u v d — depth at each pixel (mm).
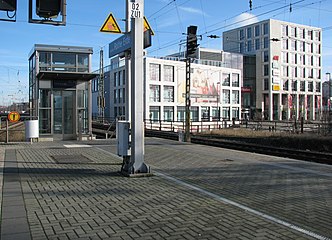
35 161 12273
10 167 11000
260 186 8688
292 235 5250
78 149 15891
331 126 27500
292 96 87500
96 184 8672
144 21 10211
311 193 7988
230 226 5629
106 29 10414
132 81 9602
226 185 8758
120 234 5227
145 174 9680
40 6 8352
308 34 90688
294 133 28656
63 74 19516
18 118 18891
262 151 18953
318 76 93688
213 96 69938
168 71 63500
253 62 84688
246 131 34281
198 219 5977
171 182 9000
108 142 19531
